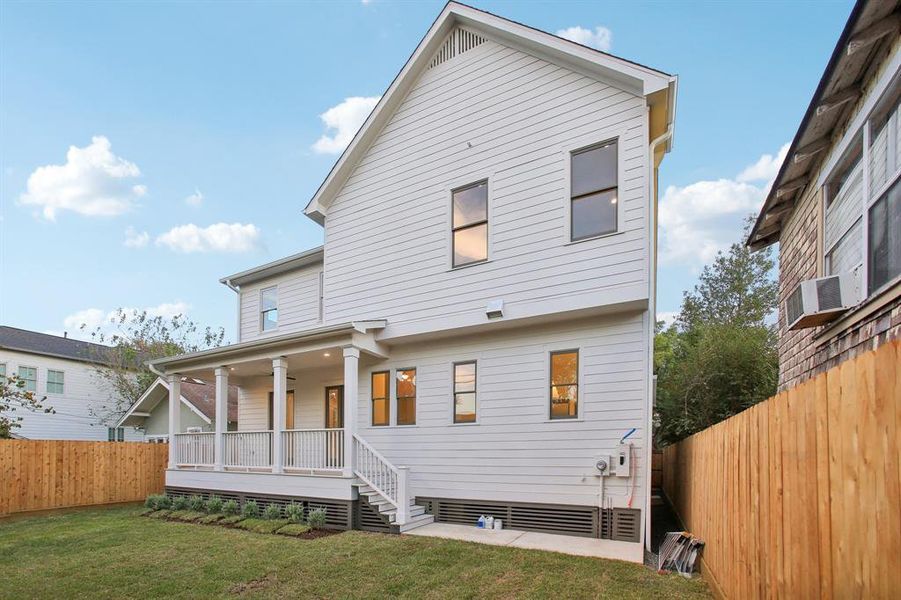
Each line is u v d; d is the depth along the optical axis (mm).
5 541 8570
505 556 6652
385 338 10234
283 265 14016
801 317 4633
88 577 6285
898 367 1622
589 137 8453
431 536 8023
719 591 4762
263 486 10461
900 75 3545
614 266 8000
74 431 22578
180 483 12227
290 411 13266
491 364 9352
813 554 2367
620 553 6809
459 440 9469
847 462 2012
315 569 6348
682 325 27078
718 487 4855
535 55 9125
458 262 9648
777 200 6562
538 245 8719
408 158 10555
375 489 9062
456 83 10039
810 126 4809
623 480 7848
